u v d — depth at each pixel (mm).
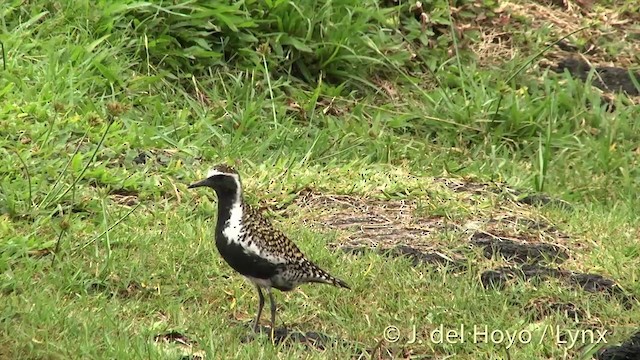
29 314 9766
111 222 11758
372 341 10125
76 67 14219
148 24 15133
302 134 14875
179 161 13039
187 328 10000
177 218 11930
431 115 15875
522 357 9945
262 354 9508
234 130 14648
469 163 15062
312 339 10078
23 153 12469
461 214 12766
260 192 12805
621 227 12906
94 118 13055
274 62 15633
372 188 13281
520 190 13953
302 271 10133
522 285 11148
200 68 15289
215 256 11203
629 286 11352
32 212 11625
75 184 11961
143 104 14430
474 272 11500
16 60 13992
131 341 9555
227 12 15359
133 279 10742
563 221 12930
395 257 11695
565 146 15836
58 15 14852
